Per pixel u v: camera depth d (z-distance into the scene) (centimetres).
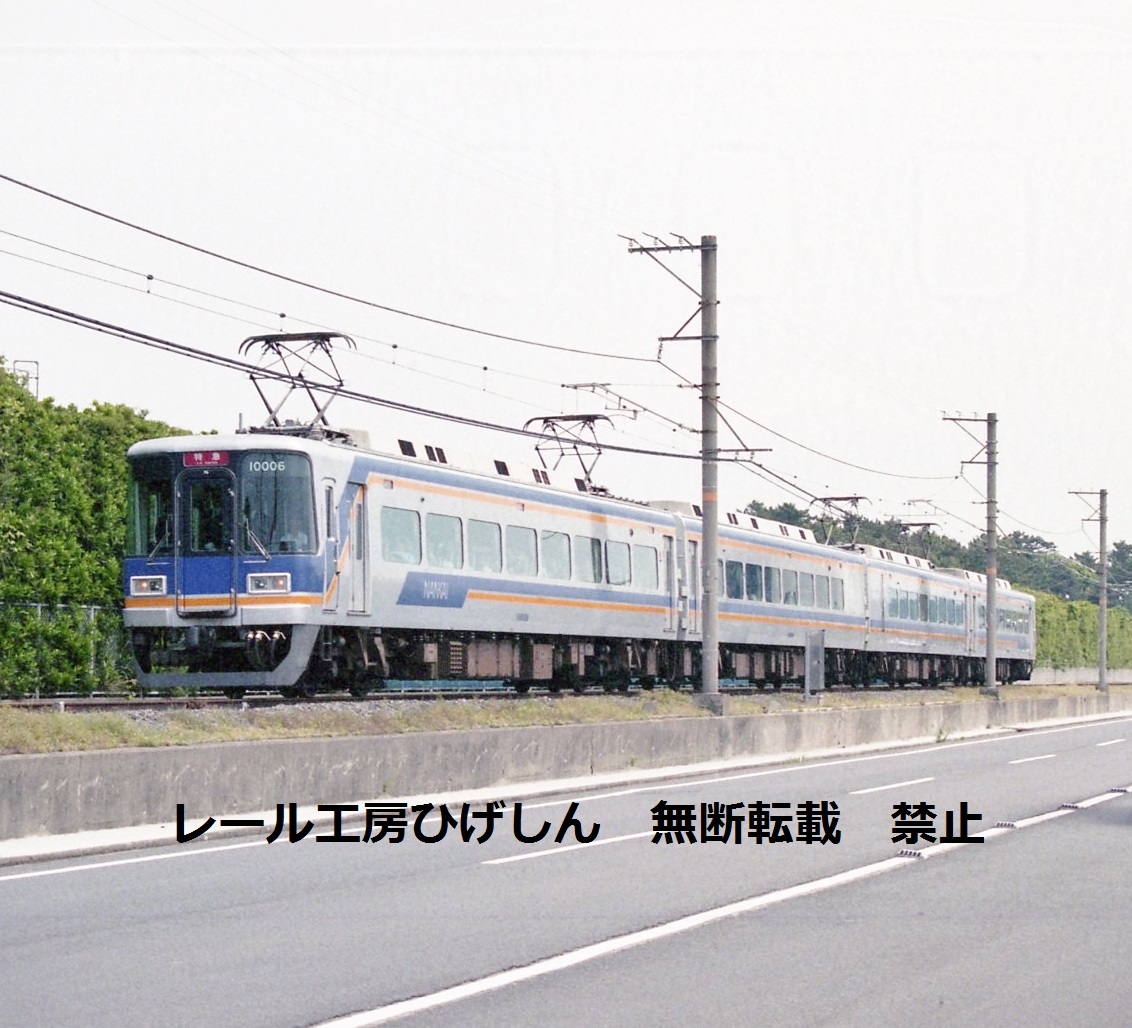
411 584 2778
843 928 1025
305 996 808
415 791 1923
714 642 3108
